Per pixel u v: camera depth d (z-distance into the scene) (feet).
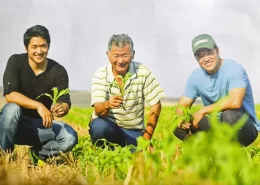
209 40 14.71
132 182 8.34
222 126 6.79
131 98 14.47
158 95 14.53
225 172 6.76
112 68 14.55
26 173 10.78
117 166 9.84
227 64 14.70
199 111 13.93
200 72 15.11
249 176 7.18
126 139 14.69
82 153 14.10
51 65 14.28
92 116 14.88
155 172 8.21
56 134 14.01
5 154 13.07
